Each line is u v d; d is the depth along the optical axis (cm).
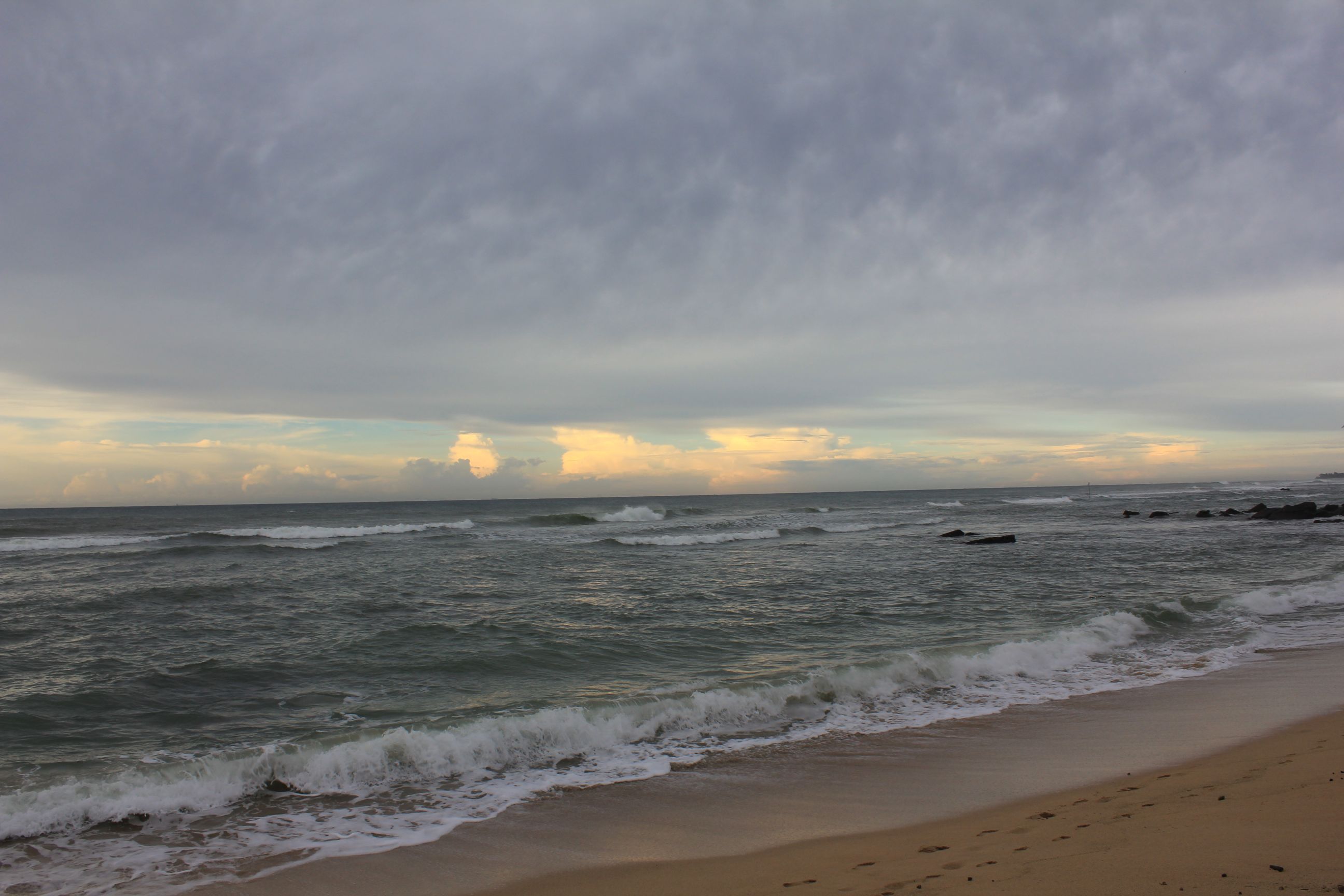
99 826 621
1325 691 938
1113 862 425
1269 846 420
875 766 738
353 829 614
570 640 1338
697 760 770
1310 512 4472
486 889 509
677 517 5941
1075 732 820
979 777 694
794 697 965
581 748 807
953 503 8881
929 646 1274
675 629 1449
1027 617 1536
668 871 521
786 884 469
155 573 2338
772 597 1848
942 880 438
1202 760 698
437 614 1616
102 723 895
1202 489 13588
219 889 517
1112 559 2609
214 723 898
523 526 4856
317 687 1052
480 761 767
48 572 2386
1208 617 1483
